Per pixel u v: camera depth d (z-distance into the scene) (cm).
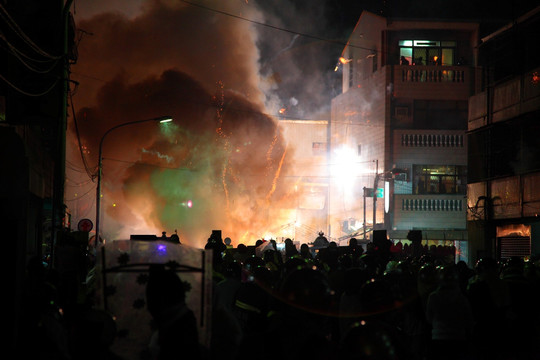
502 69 2917
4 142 685
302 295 400
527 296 1009
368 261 1083
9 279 581
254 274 800
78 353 462
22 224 604
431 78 4947
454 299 816
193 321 405
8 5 1655
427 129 4912
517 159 2753
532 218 2594
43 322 549
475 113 3120
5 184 680
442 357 811
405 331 866
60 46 1722
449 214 4803
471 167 3120
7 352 561
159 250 485
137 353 481
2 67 1630
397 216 4784
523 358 990
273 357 397
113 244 485
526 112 2627
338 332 784
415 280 858
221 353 489
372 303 541
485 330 914
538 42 2642
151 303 408
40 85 1666
